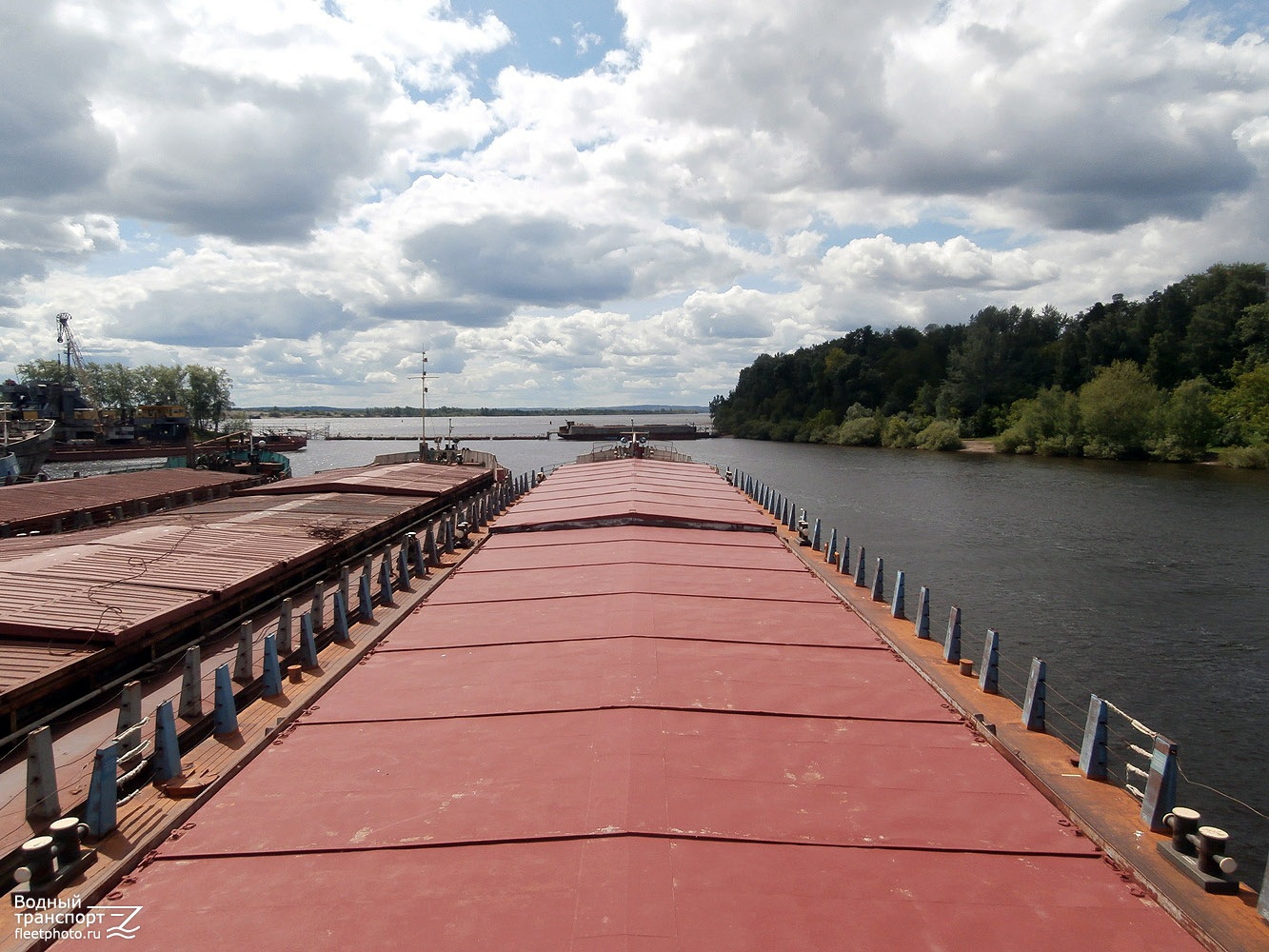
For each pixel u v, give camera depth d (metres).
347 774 8.27
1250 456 77.38
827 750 8.77
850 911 6.12
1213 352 98.38
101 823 8.48
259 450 53.34
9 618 12.69
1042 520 50.06
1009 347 124.19
